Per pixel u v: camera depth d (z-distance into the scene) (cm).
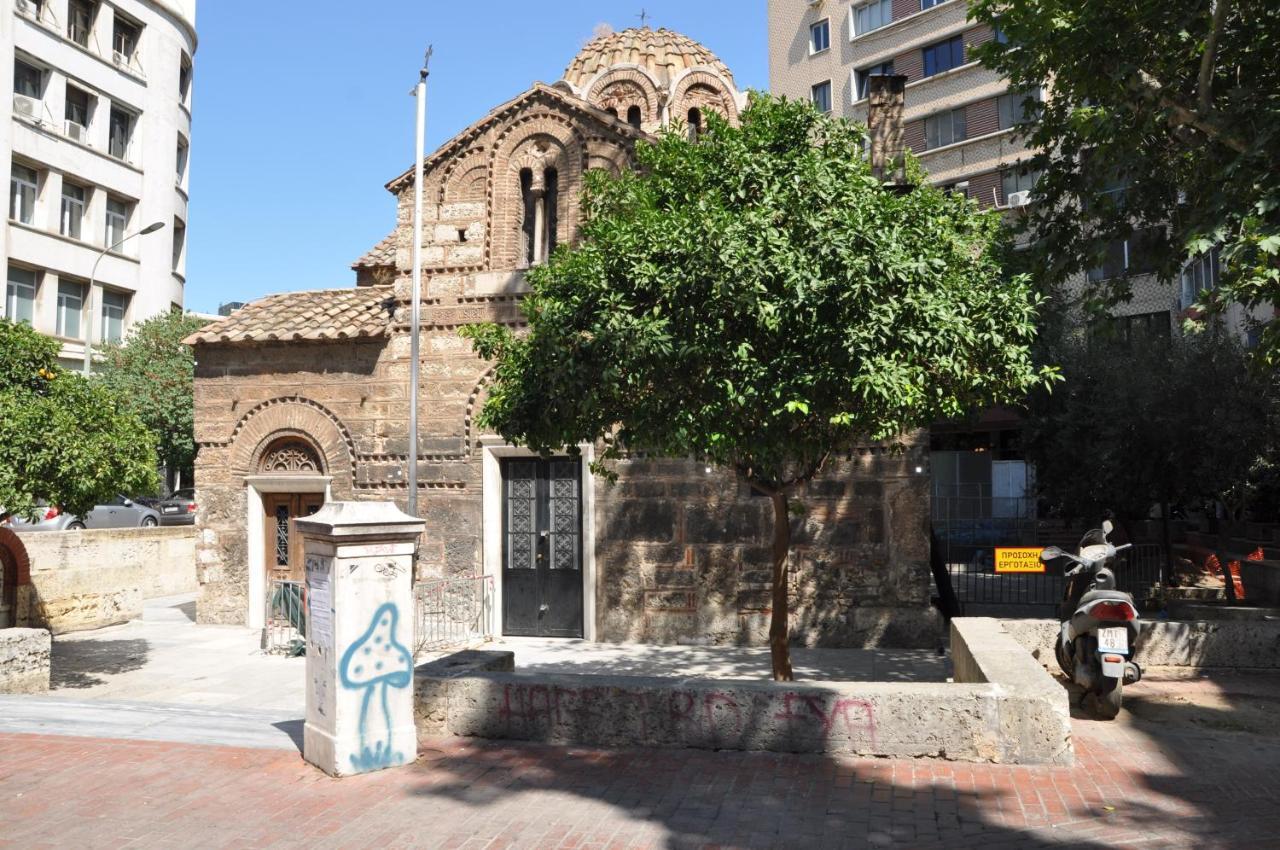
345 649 671
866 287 782
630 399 885
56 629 1576
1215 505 2677
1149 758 663
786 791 608
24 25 3416
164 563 2142
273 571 1572
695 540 1371
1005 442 3341
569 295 897
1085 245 1134
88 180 3675
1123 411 1958
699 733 698
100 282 3741
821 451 881
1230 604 1430
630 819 569
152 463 1177
